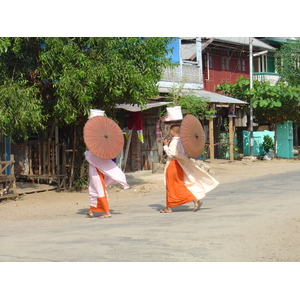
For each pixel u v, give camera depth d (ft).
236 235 20.89
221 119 75.41
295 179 46.47
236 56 86.33
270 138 80.94
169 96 60.29
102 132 27.58
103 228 23.54
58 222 26.76
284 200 32.12
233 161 70.74
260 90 74.13
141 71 41.98
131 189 43.39
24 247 19.54
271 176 50.65
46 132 47.50
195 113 60.18
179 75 67.87
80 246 19.36
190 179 28.19
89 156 28.02
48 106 40.37
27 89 35.24
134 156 57.93
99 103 41.47
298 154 89.97
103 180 28.14
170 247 18.90
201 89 72.02
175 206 29.35
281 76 85.40
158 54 43.09
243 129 85.56
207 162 67.87
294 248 18.58
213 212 27.78
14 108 33.68
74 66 37.04
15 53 37.47
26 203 35.83
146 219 26.14
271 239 20.11
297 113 75.82
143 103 40.98
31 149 46.14
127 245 19.35
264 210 27.91
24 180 47.09
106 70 36.37
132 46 41.45
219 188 41.55
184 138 27.02
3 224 26.89
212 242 19.66
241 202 31.89
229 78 84.74
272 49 89.10
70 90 35.55
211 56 81.71
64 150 43.32
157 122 57.93
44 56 35.50
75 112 36.99
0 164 37.06
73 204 35.29
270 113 76.89
